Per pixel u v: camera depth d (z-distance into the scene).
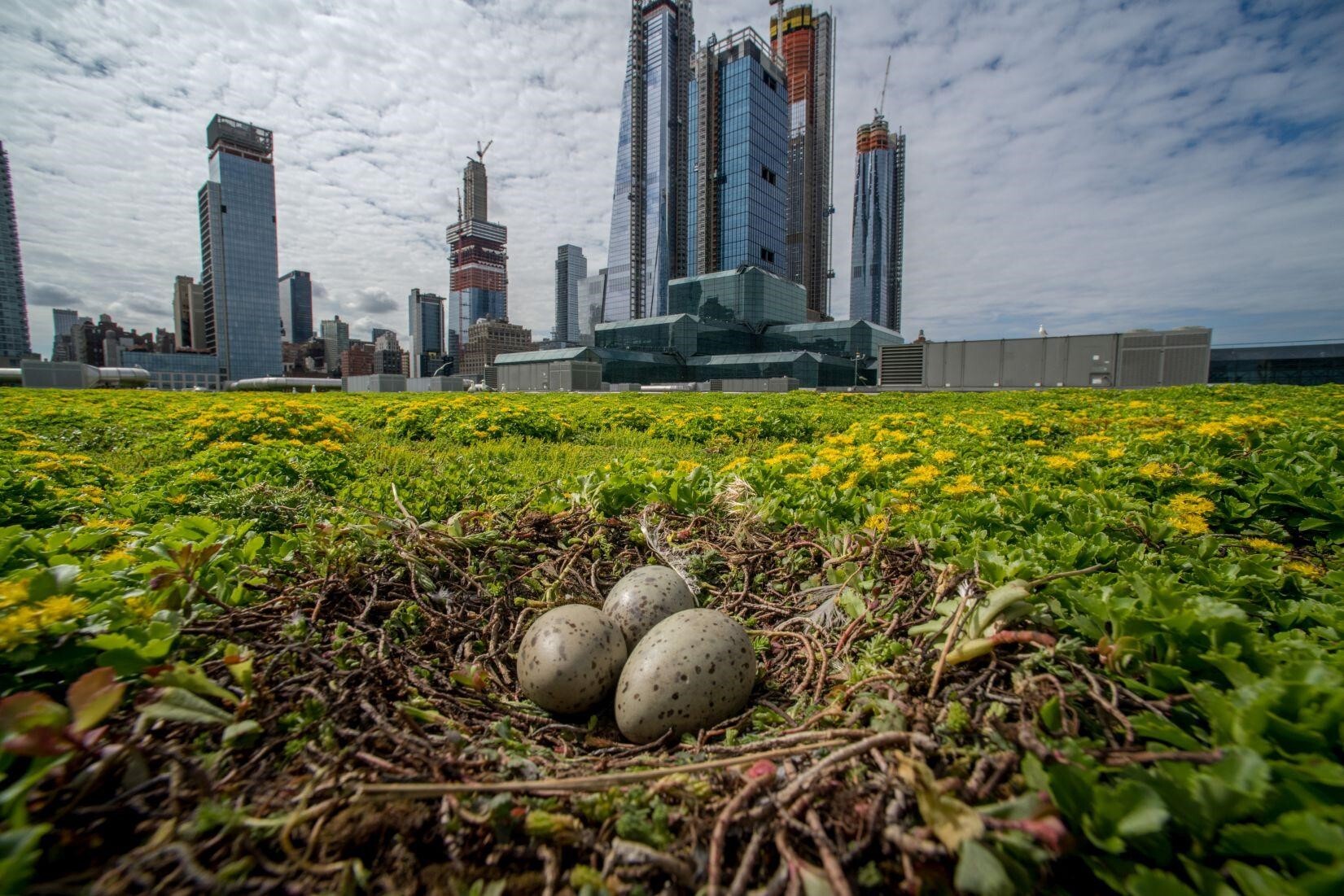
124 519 0.36
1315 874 0.11
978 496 0.38
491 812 0.14
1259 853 0.12
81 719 0.13
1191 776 0.13
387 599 0.26
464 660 0.24
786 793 0.13
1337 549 0.32
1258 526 0.36
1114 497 0.36
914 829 0.12
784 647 0.25
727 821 0.13
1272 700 0.14
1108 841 0.12
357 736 0.17
